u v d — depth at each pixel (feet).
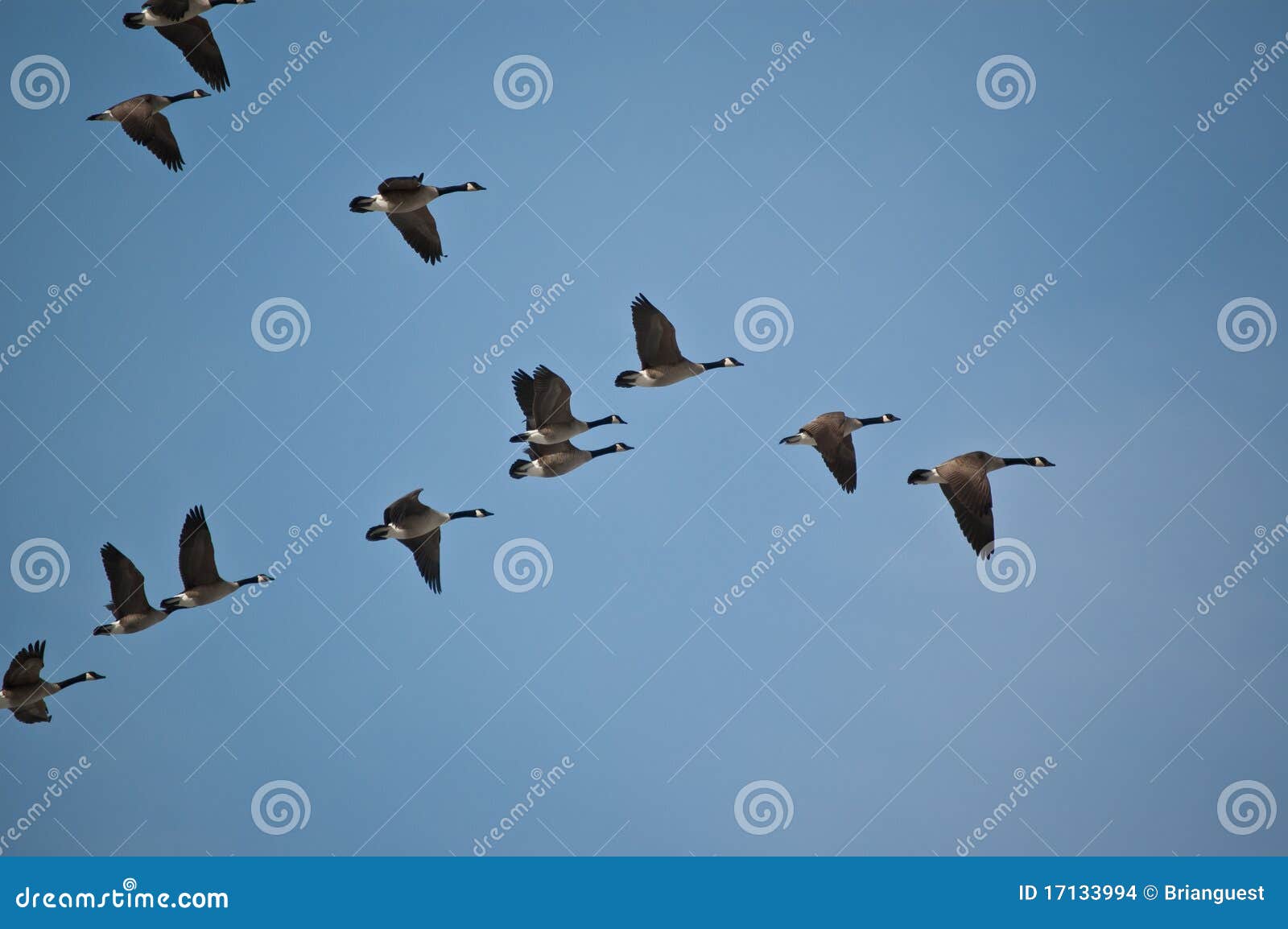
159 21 83.87
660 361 80.89
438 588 90.17
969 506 77.10
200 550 83.20
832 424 82.12
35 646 84.79
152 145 89.45
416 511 86.58
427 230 89.35
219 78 86.84
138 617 83.51
